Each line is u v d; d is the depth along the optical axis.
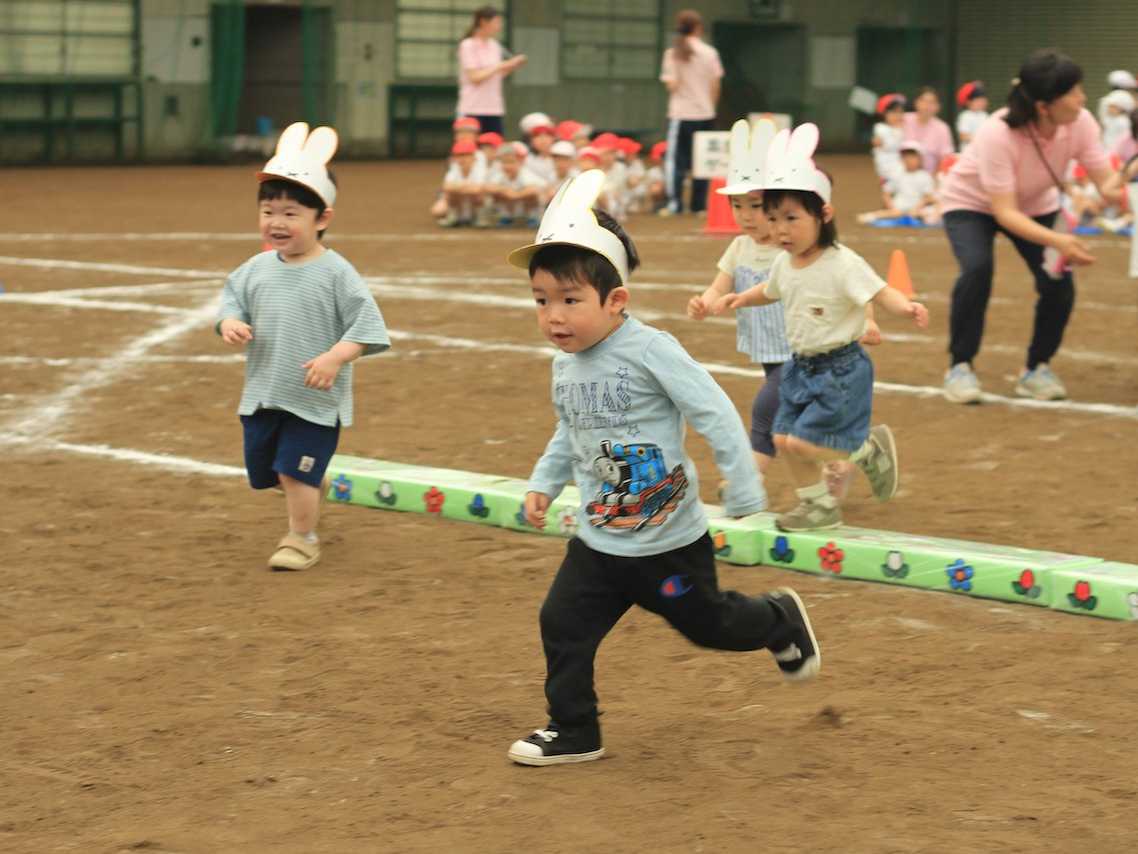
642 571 8.92
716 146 40.28
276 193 12.91
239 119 73.50
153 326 25.36
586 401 9.00
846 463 14.45
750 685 10.23
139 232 40.47
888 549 12.52
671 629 11.41
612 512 8.98
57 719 9.66
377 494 15.09
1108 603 11.48
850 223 45.53
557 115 76.19
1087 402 19.73
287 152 12.98
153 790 8.59
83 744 9.26
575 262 8.63
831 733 9.32
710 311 13.93
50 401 19.69
